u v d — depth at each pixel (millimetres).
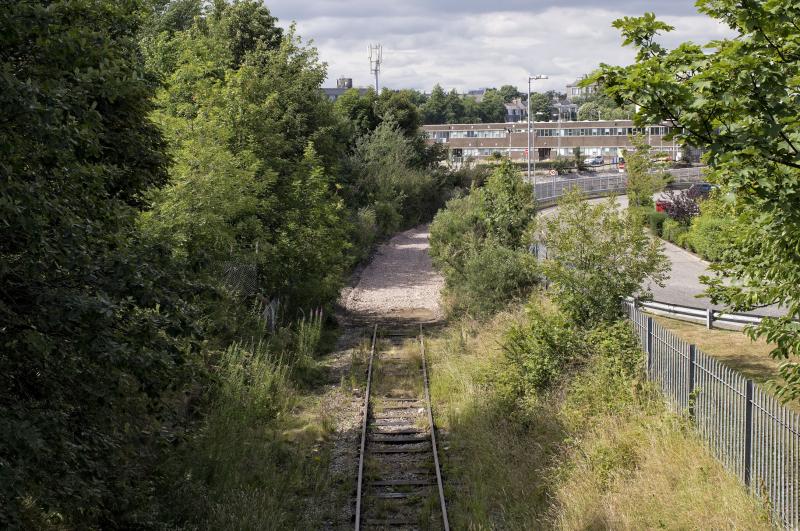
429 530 11938
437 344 24859
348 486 13602
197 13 44562
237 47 43906
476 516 12008
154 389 8906
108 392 8594
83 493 7922
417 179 64938
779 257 8836
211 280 15414
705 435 12805
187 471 12148
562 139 135875
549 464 13547
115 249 9227
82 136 8094
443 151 78438
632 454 12875
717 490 11008
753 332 9602
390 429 16891
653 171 51844
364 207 53875
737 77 7449
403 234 58125
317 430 16484
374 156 62406
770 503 10281
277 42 45031
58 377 8336
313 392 19875
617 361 16094
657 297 28688
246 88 28156
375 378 21031
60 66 8719
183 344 9961
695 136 7789
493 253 26750
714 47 7781
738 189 8273
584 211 18188
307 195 27766
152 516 10055
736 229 10078
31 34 8297
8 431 6633
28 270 7719
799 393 9250
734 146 7449
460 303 28625
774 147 7477
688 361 13602
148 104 12617
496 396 17047
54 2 8875
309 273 27266
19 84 6867
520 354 17984
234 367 17016
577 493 11930
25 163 8031
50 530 9523
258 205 24859
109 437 9031
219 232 18516
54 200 7672
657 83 7441
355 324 29062
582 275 17906
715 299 10305
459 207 38812
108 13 11680
